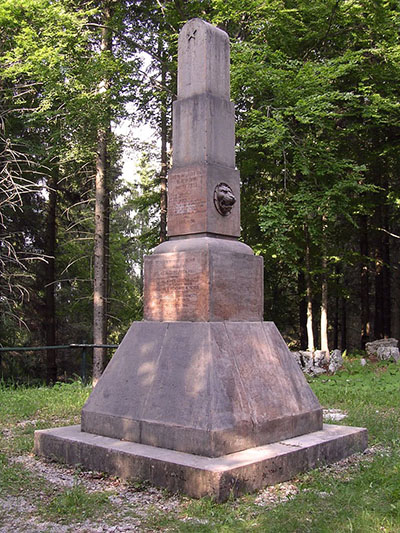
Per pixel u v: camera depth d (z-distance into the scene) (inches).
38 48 596.1
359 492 211.2
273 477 228.2
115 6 741.3
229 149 298.0
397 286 1098.7
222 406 239.1
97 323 701.9
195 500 209.2
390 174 864.3
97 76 647.1
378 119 714.8
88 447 251.9
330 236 811.4
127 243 1093.1
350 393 480.7
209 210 281.1
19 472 247.8
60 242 927.0
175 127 297.9
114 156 818.2
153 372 265.6
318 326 1237.1
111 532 183.8
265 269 889.5
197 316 266.1
